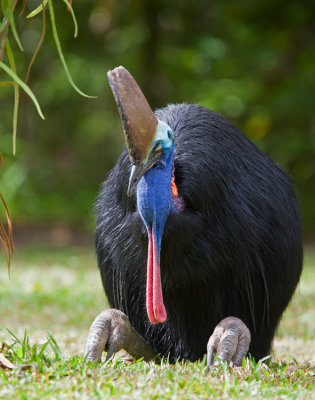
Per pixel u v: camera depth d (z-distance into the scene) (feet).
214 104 111.24
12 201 115.75
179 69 119.96
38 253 88.79
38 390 22.56
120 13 118.11
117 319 29.04
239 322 28.22
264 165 31.60
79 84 118.83
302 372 27.91
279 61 113.80
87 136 126.93
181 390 22.67
